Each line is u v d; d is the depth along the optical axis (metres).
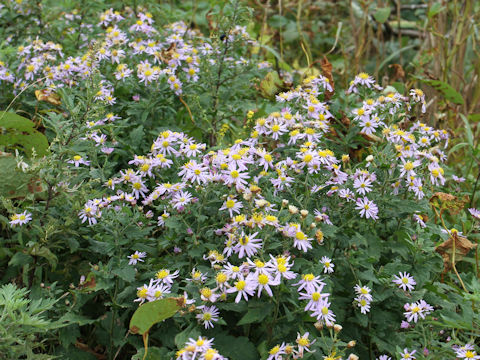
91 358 0.60
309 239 0.56
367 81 0.81
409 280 0.60
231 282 0.53
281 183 0.62
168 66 0.88
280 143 0.73
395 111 0.77
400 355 0.54
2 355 0.50
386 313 0.61
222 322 0.53
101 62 0.87
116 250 0.60
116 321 0.60
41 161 0.59
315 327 0.56
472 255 0.77
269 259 0.57
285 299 0.55
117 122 0.80
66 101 0.63
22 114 0.87
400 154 0.68
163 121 0.86
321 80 0.81
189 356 0.47
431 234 0.72
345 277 0.63
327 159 0.63
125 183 0.67
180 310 0.54
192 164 0.61
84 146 0.70
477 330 0.57
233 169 0.59
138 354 0.53
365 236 0.65
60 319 0.55
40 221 0.62
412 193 0.71
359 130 0.79
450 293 0.66
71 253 0.65
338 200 0.66
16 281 0.62
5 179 0.65
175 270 0.61
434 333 0.59
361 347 0.60
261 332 0.57
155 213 0.73
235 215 0.60
